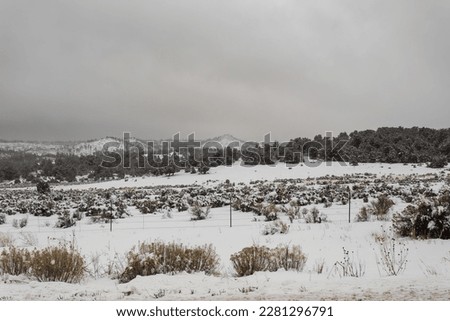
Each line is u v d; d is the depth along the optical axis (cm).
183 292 656
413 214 1419
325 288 646
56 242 1723
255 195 4038
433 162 8119
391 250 1143
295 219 2441
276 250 969
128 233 2009
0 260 865
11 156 18738
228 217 2773
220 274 887
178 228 2188
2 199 5172
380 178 6644
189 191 5469
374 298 575
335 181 6241
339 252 1169
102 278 890
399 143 9869
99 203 3972
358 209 2847
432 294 582
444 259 976
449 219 1351
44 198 5016
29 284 738
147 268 850
